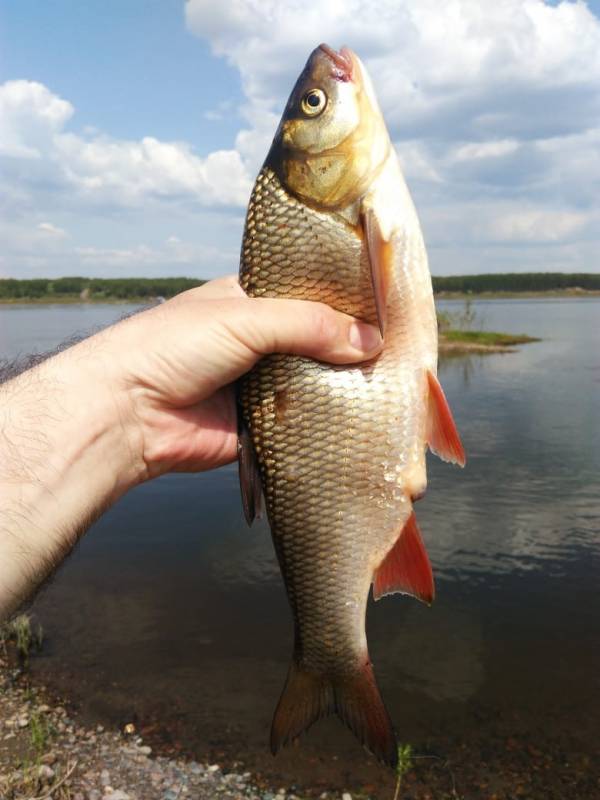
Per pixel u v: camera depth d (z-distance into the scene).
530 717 0.67
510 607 0.88
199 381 0.27
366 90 0.26
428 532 1.13
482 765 0.60
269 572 1.01
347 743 0.64
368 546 0.27
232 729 0.66
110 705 0.70
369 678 0.27
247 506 0.28
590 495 1.30
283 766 0.60
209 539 1.14
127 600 0.93
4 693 0.72
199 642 0.82
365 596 0.27
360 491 0.27
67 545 0.24
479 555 1.04
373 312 0.26
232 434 0.31
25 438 0.24
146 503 1.33
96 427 0.26
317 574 0.27
